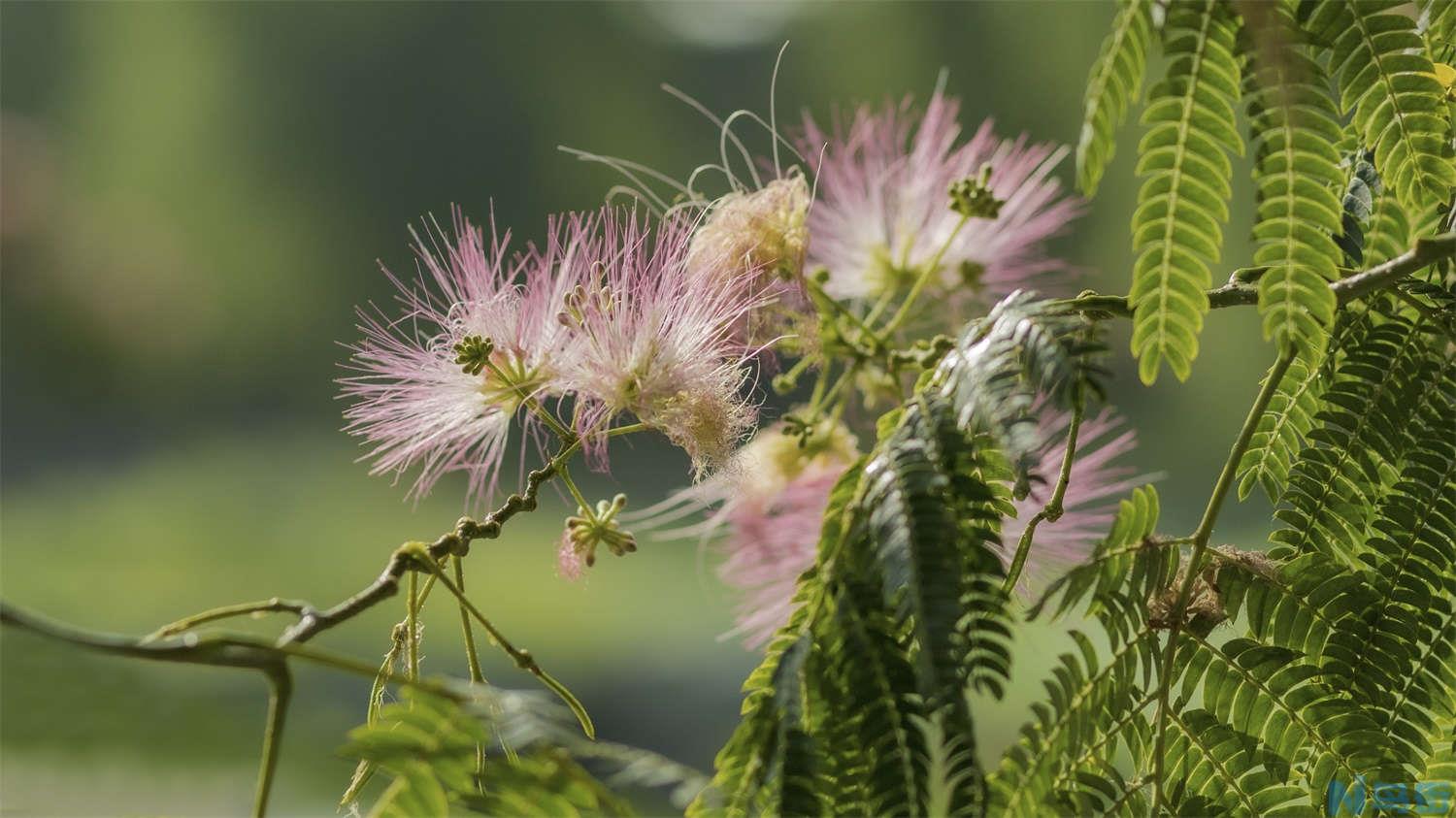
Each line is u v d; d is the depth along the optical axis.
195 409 11.68
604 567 5.49
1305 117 1.23
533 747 1.20
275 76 13.71
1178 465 6.80
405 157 13.52
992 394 1.22
